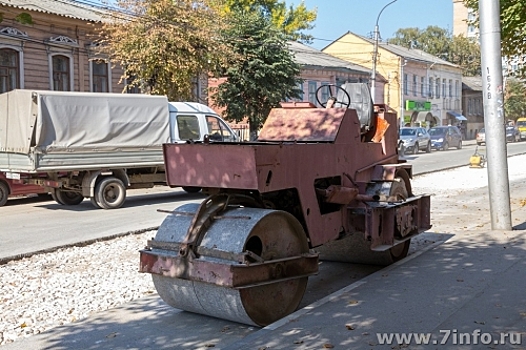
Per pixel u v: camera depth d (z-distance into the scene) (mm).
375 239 7559
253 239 6086
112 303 7035
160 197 18000
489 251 8328
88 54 25578
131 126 15977
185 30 22922
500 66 9688
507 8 13352
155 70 22922
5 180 16266
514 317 5469
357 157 7711
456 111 65500
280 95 28031
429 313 5672
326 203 7234
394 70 52812
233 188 5891
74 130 14914
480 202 14859
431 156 36062
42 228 12266
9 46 22500
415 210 8625
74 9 25906
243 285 5566
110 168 15492
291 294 6270
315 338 5129
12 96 14906
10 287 7773
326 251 8695
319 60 43875
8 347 5637
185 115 17391
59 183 15000
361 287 6707
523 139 57281
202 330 5988
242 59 26844
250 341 5117
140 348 5539
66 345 5660
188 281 5992
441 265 7633
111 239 11023
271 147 5918
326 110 7531
